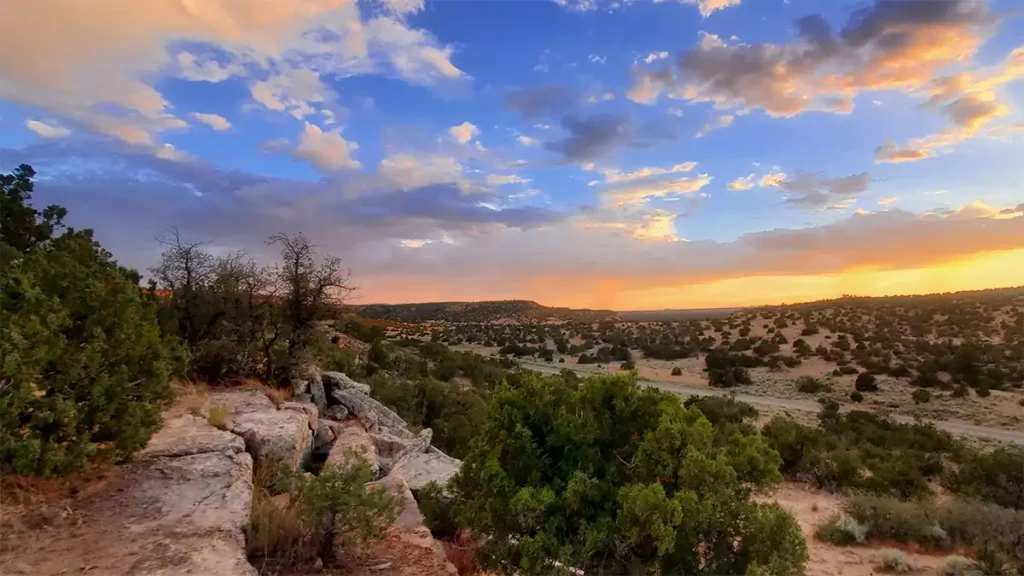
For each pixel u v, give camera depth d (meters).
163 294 15.22
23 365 5.82
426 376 39.75
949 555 11.95
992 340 57.88
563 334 99.00
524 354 75.81
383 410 16.56
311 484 6.01
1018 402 37.44
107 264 9.86
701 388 50.38
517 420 6.54
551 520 5.68
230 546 5.31
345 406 15.80
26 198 13.65
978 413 36.12
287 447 9.39
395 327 103.38
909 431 29.06
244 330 15.28
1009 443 28.53
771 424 26.27
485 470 6.08
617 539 5.43
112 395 6.85
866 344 61.41
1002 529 12.00
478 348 84.06
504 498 5.99
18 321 6.03
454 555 6.80
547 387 6.90
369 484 9.10
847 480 19.56
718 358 59.94
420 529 7.31
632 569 5.36
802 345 62.78
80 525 5.46
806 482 20.59
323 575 5.55
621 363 67.12
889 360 52.72
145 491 6.50
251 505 6.52
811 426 32.84
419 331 103.31
